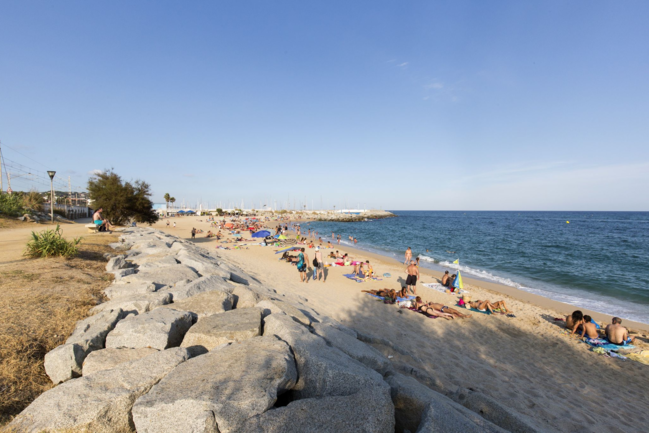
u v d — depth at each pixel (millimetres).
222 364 3402
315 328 5133
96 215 17594
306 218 113250
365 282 14812
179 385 3014
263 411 2805
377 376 3592
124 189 29812
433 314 10078
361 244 36469
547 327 9766
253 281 10578
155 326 4328
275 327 4551
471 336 8719
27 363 3658
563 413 5418
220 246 26297
